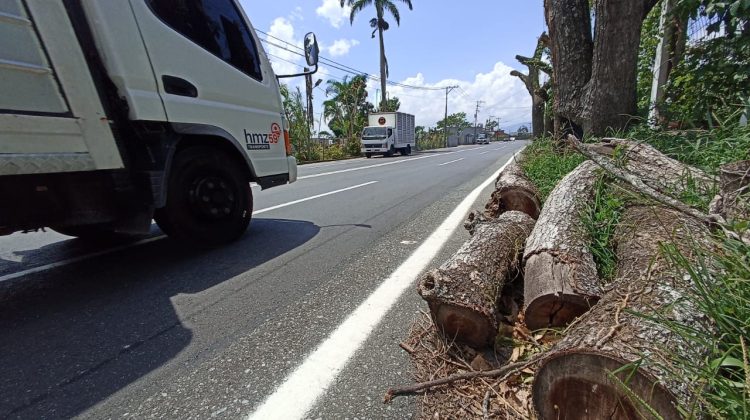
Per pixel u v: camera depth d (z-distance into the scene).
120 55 2.53
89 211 2.53
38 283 2.74
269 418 1.39
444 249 3.34
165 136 2.88
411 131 27.20
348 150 23.91
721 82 4.17
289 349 1.84
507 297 2.26
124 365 1.73
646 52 7.42
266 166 3.88
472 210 4.96
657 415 1.00
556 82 5.99
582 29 5.59
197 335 1.99
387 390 1.54
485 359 1.73
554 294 1.77
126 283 2.72
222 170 3.49
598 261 2.19
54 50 2.17
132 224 2.86
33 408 1.46
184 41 3.01
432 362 1.72
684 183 2.72
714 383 1.04
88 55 2.44
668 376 1.04
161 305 2.35
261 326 2.07
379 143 21.91
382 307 2.26
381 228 4.18
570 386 1.18
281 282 2.69
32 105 2.09
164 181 2.84
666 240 1.80
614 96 5.08
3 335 2.01
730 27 3.79
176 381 1.61
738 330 1.17
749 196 1.84
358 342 1.89
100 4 2.45
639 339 1.17
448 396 1.49
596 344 1.17
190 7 3.12
